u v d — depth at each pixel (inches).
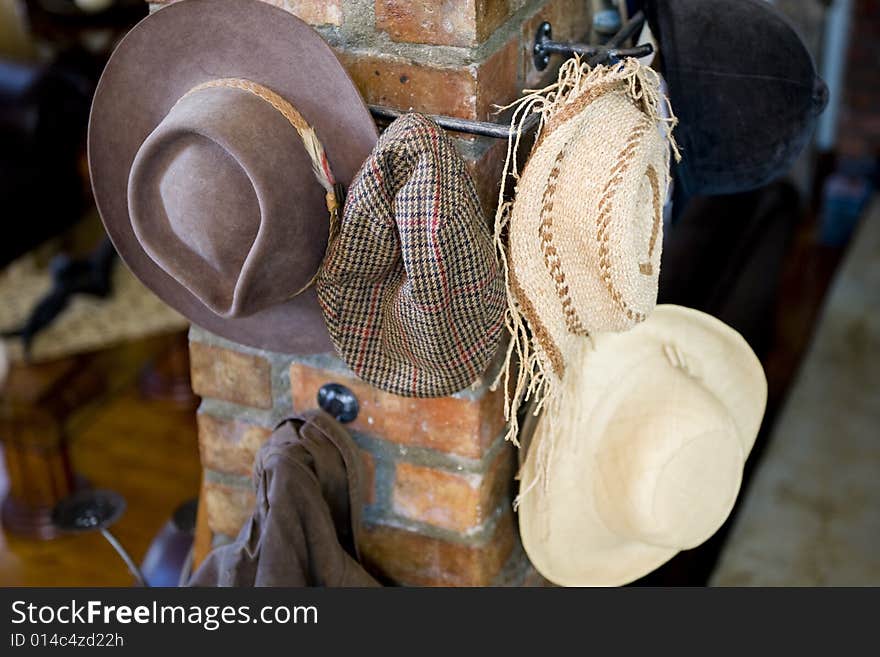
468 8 38.2
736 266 81.7
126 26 139.9
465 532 47.4
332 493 45.5
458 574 48.5
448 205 35.3
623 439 47.9
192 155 37.6
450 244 35.5
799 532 92.4
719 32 48.2
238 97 37.9
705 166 51.4
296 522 42.9
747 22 48.3
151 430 110.3
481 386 44.3
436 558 48.6
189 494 101.6
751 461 99.7
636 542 53.6
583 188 38.8
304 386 48.0
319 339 44.2
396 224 36.6
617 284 39.2
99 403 101.0
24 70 120.2
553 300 40.7
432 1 38.6
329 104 38.8
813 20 121.8
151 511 99.7
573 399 46.9
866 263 131.2
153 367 114.7
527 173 38.8
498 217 39.8
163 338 109.4
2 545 96.7
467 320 37.4
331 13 40.4
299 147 38.0
